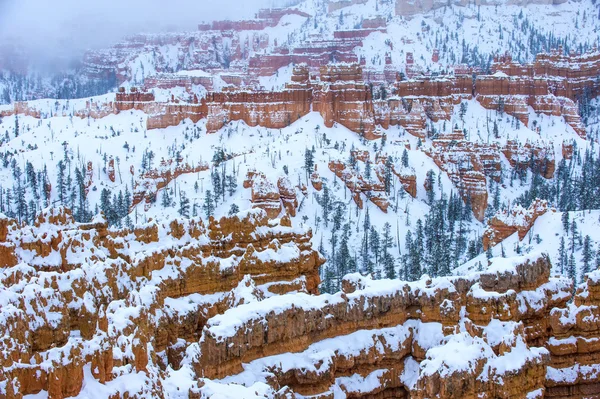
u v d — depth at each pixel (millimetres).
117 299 92438
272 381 83500
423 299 96688
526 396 81500
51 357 61469
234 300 97812
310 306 90375
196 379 74688
